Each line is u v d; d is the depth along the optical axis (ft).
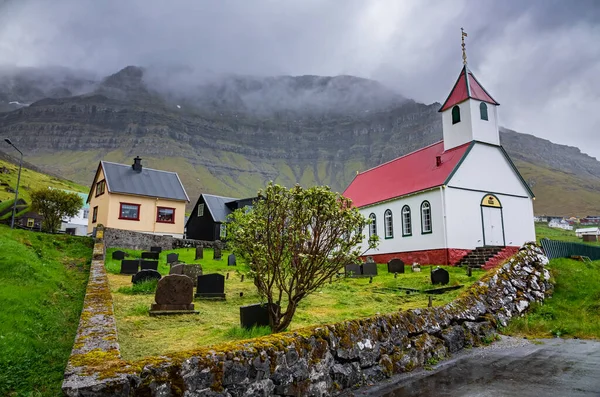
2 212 181.68
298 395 19.66
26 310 27.96
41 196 123.65
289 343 20.25
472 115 91.15
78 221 191.42
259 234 28.12
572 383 22.63
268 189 27.94
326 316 35.73
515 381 23.39
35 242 72.59
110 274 59.88
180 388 15.33
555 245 58.85
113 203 118.62
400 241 95.20
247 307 29.35
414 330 28.63
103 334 19.25
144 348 24.13
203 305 39.96
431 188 86.28
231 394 16.92
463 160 87.35
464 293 38.47
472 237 85.25
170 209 129.08
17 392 17.08
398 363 25.91
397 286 55.31
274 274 28.12
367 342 24.73
